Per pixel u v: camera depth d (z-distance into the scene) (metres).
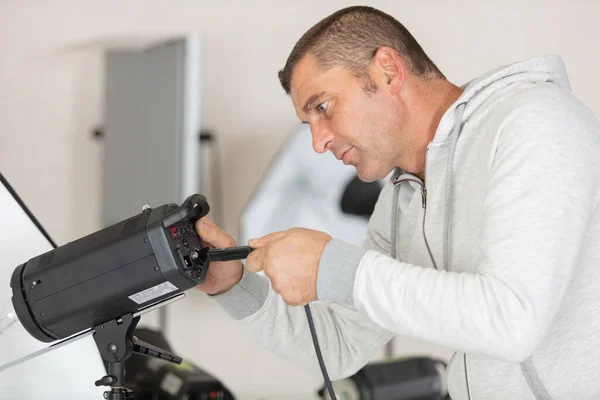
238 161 3.69
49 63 4.04
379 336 1.40
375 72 1.18
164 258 1.07
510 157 1.03
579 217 0.98
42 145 4.06
